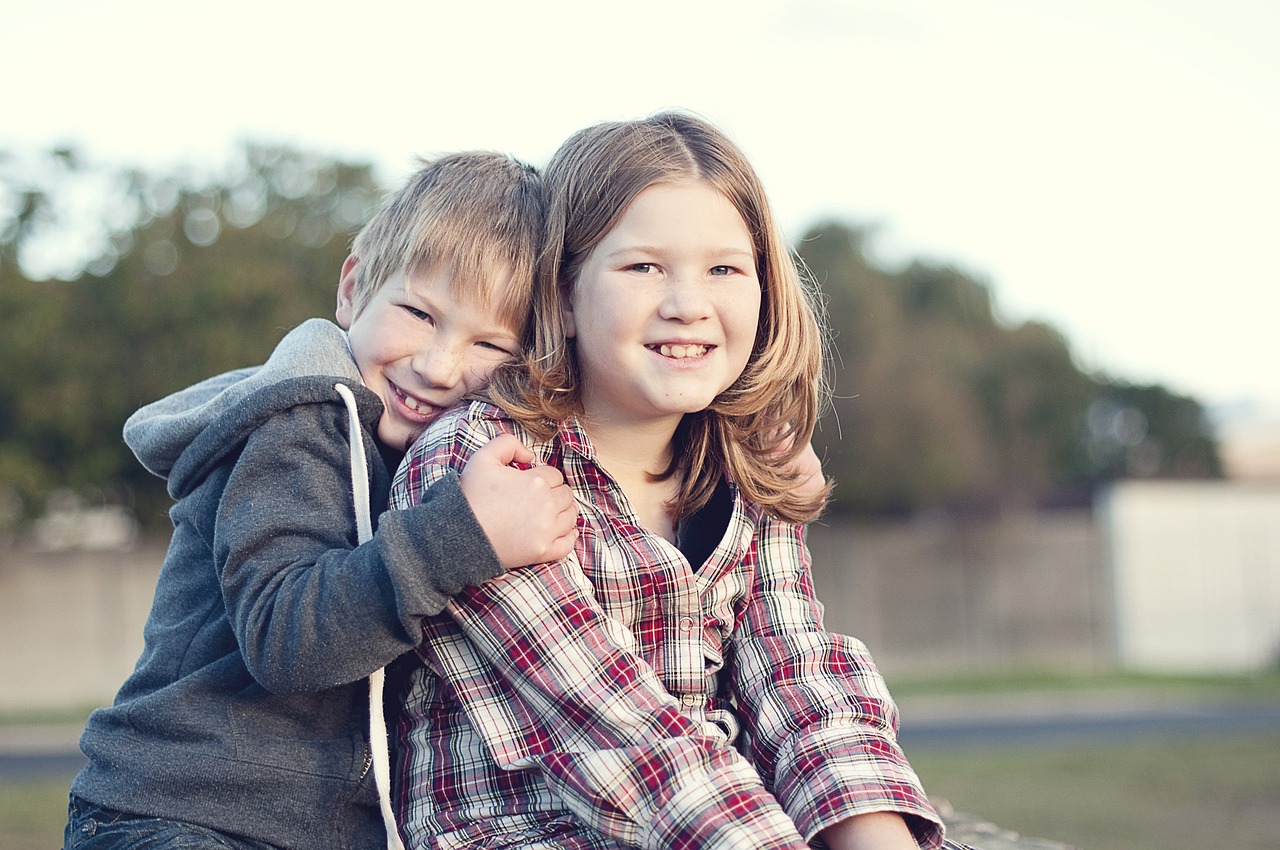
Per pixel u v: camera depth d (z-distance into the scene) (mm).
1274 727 9727
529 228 1650
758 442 1695
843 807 1429
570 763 1390
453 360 1634
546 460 1579
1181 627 16625
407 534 1381
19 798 6594
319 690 1459
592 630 1443
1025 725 10391
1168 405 20984
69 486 13242
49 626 13555
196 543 1646
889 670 16016
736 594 1659
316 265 13609
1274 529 17078
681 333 1506
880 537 16281
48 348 12867
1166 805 6191
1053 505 18219
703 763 1368
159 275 13289
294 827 1490
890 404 16625
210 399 1761
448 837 1448
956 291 18328
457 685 1485
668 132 1586
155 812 1471
